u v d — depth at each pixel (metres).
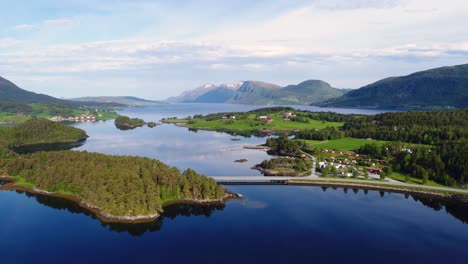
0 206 163.00
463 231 141.62
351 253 122.56
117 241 129.75
